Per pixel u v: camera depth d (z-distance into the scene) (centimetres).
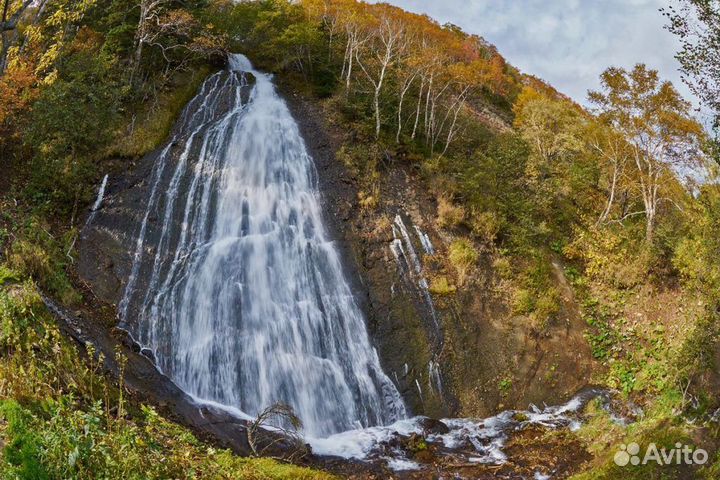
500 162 2458
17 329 1079
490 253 2156
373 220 2136
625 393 1780
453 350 1845
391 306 1914
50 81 1902
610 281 2200
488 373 1819
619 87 2483
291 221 2081
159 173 2059
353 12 3238
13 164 1956
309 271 1962
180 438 1080
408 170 2388
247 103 2577
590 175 2881
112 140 2095
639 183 2652
